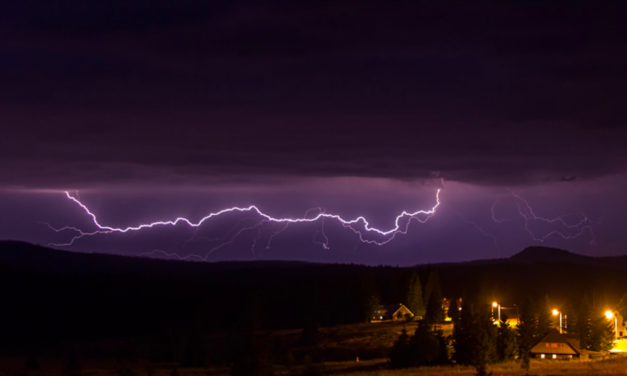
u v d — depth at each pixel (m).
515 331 67.12
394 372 49.62
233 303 131.12
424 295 114.75
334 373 55.88
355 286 130.12
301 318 123.94
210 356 79.44
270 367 31.52
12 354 98.94
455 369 49.97
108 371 66.12
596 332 68.62
